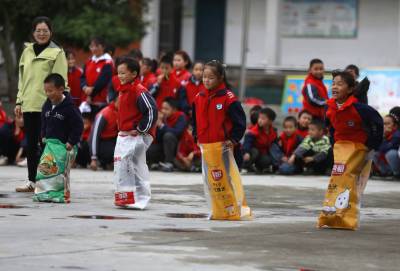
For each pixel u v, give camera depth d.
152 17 35.31
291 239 8.70
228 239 8.57
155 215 10.27
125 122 10.66
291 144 17.27
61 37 23.55
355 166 9.37
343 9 36.34
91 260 7.32
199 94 10.12
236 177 10.06
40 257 7.39
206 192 10.10
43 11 23.31
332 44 36.56
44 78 12.01
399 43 35.00
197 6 38.41
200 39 38.53
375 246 8.46
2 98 27.14
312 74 17.30
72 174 15.48
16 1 22.61
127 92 10.62
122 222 9.53
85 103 16.91
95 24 23.44
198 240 8.45
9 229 8.77
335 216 9.41
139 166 10.75
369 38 36.22
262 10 37.41
